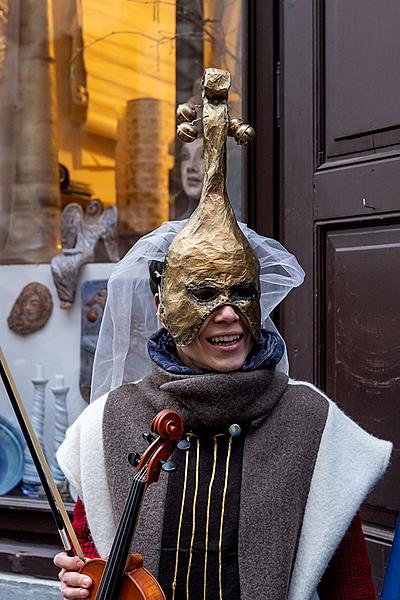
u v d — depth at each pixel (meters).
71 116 3.61
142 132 3.48
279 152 2.92
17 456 3.43
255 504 1.63
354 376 2.50
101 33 3.56
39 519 3.30
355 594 1.71
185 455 1.70
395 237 2.42
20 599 3.19
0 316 3.65
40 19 3.66
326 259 2.62
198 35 3.31
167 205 3.44
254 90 2.98
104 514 1.73
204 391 1.65
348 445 1.72
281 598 1.60
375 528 2.43
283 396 1.74
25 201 3.66
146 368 2.03
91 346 3.46
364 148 2.52
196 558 1.63
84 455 1.76
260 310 1.75
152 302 2.00
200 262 1.69
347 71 2.56
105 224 3.53
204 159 1.75
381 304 2.43
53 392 3.51
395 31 2.43
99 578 1.61
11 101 3.69
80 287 3.52
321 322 2.62
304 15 2.69
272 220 2.94
